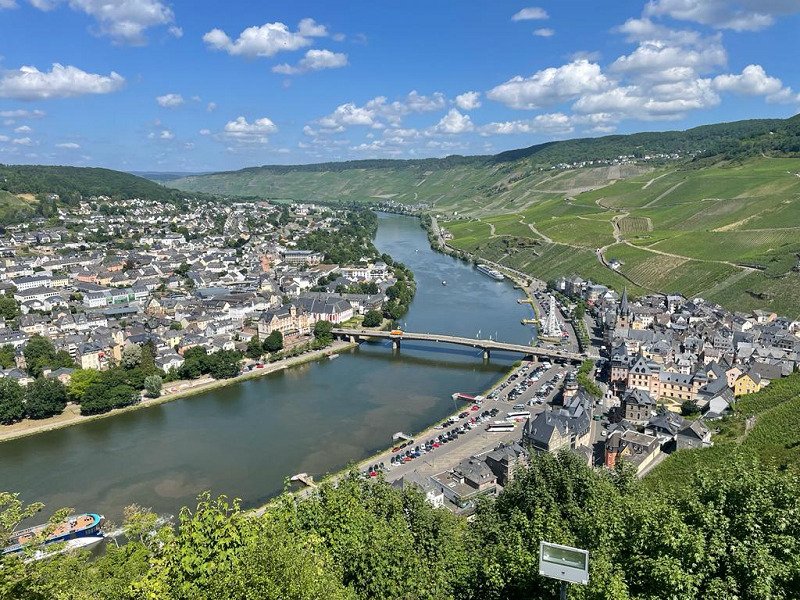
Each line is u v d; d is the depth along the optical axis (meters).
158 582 63.50
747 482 65.12
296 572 60.78
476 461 182.50
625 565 59.91
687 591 54.34
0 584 61.44
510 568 67.00
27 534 150.25
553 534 71.88
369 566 76.00
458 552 85.50
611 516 68.69
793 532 59.66
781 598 53.38
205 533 68.75
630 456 182.00
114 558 99.81
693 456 158.12
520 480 98.94
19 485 189.38
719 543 58.16
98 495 182.62
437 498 167.00
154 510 173.12
